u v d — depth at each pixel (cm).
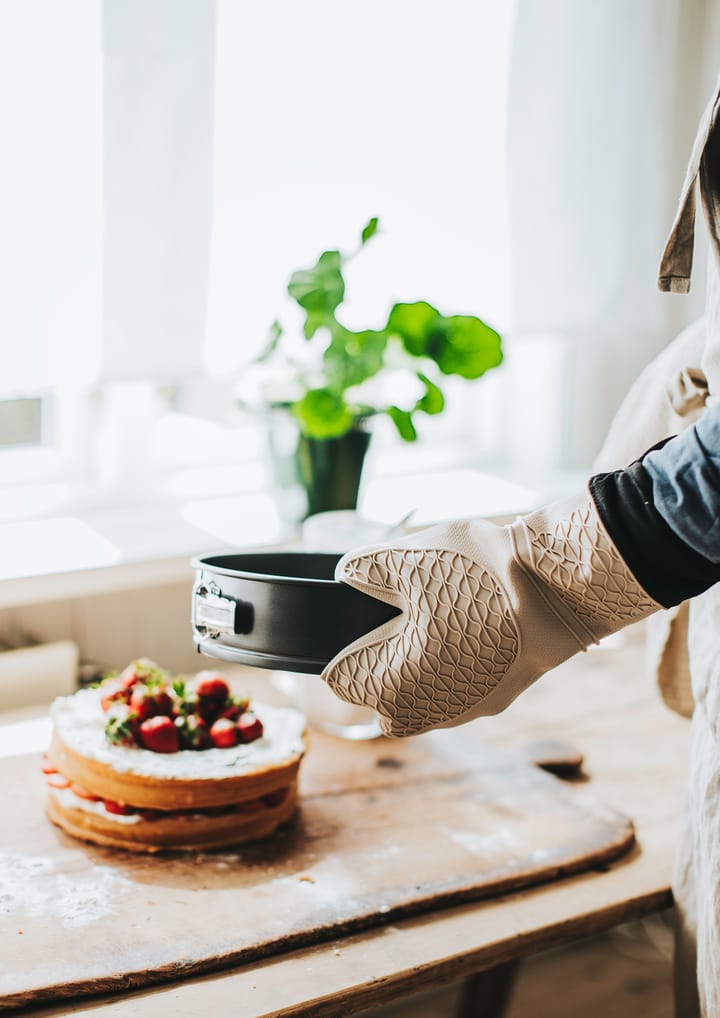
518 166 157
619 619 71
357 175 146
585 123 160
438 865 97
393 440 192
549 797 112
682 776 122
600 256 167
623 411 106
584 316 168
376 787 113
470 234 157
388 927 90
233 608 77
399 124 148
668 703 111
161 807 97
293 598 75
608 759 125
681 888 96
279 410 145
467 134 153
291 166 141
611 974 177
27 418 158
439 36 148
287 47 137
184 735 102
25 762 115
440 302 157
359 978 83
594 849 101
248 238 140
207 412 170
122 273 129
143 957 82
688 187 75
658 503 66
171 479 167
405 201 151
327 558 92
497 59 152
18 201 122
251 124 137
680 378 93
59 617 145
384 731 78
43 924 86
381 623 76
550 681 147
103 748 99
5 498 156
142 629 151
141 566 140
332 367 137
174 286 132
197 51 127
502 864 98
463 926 90
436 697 74
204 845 98
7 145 120
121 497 163
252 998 80
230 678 142
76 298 127
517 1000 169
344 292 136
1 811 104
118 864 95
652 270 173
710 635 88
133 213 128
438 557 73
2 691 134
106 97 123
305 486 147
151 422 164
